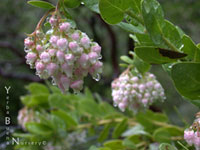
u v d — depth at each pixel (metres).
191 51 0.34
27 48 0.34
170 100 1.09
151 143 0.48
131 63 0.44
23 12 1.25
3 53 1.21
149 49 0.32
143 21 0.34
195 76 0.32
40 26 0.33
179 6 1.02
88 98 0.60
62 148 0.54
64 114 0.53
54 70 0.32
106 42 1.12
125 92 0.43
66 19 0.33
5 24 1.25
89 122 0.59
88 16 1.02
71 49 0.31
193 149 0.42
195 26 1.11
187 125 0.46
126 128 0.54
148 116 0.50
